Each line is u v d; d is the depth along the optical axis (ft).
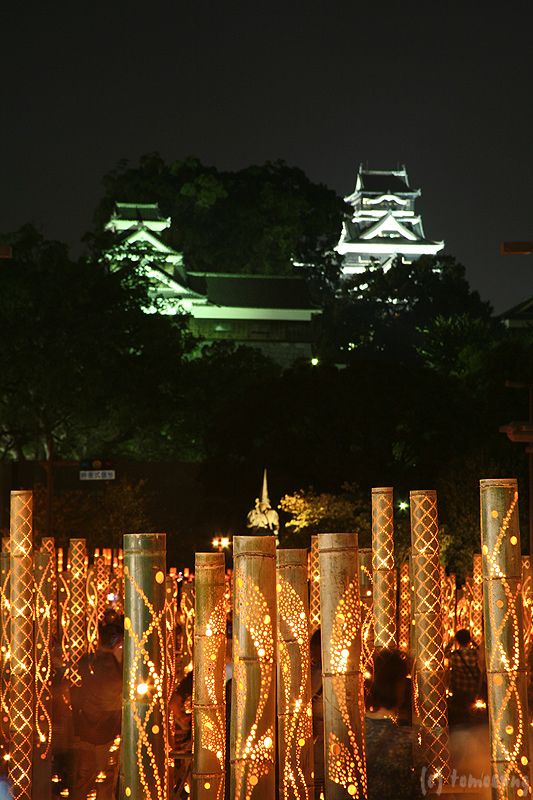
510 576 40.75
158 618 40.09
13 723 46.21
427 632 53.67
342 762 43.21
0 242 356.79
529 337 442.91
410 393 281.74
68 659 90.07
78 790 62.80
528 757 40.88
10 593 46.29
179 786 60.39
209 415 373.40
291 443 283.59
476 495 244.63
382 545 71.15
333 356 546.26
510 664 40.68
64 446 368.68
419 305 590.55
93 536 281.74
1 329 340.59
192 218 641.40
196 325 521.65
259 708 41.29
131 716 39.96
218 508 294.66
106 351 349.82
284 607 44.98
